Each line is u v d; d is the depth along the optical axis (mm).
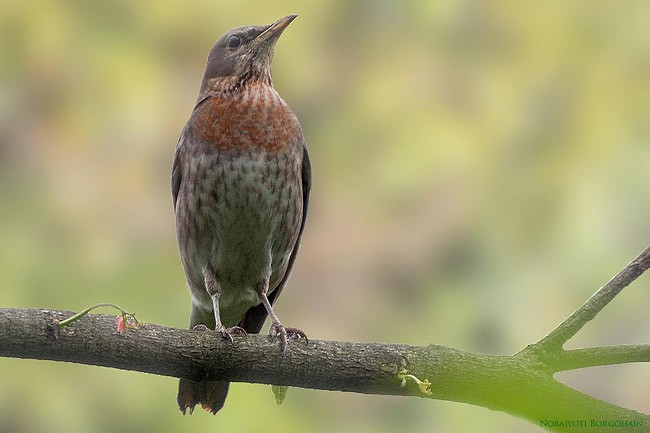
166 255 11742
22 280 11125
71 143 12727
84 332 6859
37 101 12992
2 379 10531
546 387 6980
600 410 6898
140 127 12945
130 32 13438
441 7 14148
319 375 7184
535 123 13602
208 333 7195
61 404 10531
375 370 7156
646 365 11844
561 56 14023
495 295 12125
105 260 11492
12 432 10508
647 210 12422
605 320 11906
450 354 7145
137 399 10562
